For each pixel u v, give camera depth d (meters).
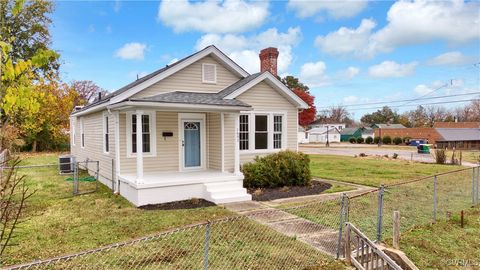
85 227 6.97
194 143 12.40
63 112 31.09
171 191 9.62
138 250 5.57
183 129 12.09
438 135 53.72
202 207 8.93
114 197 10.29
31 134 28.84
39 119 28.56
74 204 9.23
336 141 76.69
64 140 32.50
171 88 11.91
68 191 11.27
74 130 20.19
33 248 5.70
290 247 5.79
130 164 11.18
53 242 6.03
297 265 5.09
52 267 4.88
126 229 6.83
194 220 7.50
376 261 4.88
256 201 9.66
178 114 11.95
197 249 5.64
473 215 8.32
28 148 30.58
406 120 89.12
